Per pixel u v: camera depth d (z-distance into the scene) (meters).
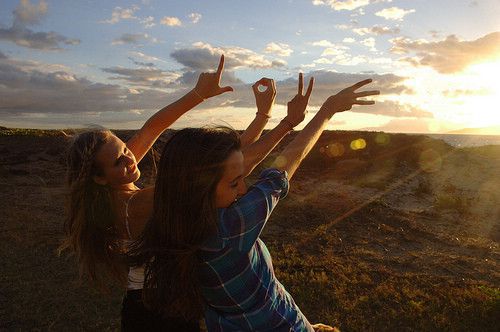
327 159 24.31
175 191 1.46
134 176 1.90
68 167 1.88
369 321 6.38
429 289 7.63
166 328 1.92
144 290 1.60
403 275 8.37
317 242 10.45
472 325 6.24
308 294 7.03
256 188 1.60
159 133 2.34
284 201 14.29
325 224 12.08
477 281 8.28
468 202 16.86
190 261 1.50
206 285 1.57
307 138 1.75
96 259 1.87
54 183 16.38
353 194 17.31
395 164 24.80
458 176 23.86
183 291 1.51
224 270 1.53
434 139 30.77
